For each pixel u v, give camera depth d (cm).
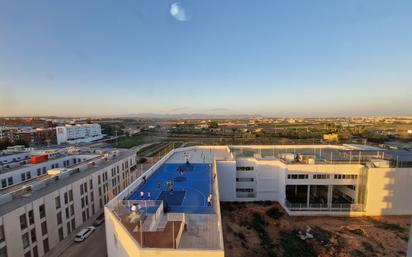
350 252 2972
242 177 4806
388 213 4050
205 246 1495
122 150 6881
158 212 1852
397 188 4016
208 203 2298
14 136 12131
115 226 1767
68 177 3841
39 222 2891
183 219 1770
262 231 3516
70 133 14575
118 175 5281
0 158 5269
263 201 4634
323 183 4269
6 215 2453
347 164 4241
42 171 4697
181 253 1327
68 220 3450
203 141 13600
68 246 3228
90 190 4088
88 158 5641
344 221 3853
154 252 1330
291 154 4869
